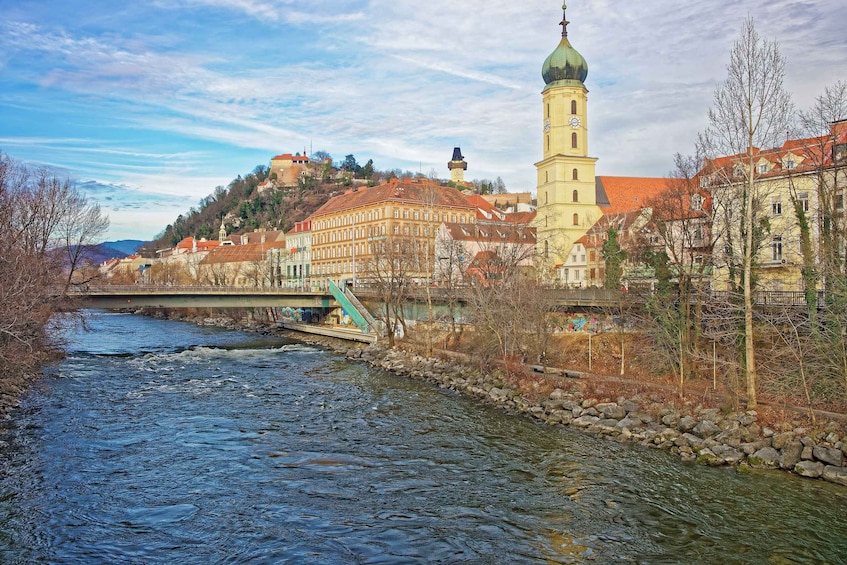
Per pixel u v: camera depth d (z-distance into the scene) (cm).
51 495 2820
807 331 4134
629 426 3919
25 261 5262
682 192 5072
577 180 11319
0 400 4591
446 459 3441
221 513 2658
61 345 7262
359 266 13600
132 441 3712
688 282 5053
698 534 2475
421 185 14000
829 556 2289
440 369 6094
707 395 4041
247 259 18188
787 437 3319
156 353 7856
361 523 2577
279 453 3522
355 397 5134
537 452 3575
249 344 8950
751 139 3797
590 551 2339
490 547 2370
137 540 2395
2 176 6062
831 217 3928
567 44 11244
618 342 5650
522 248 8938
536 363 5666
